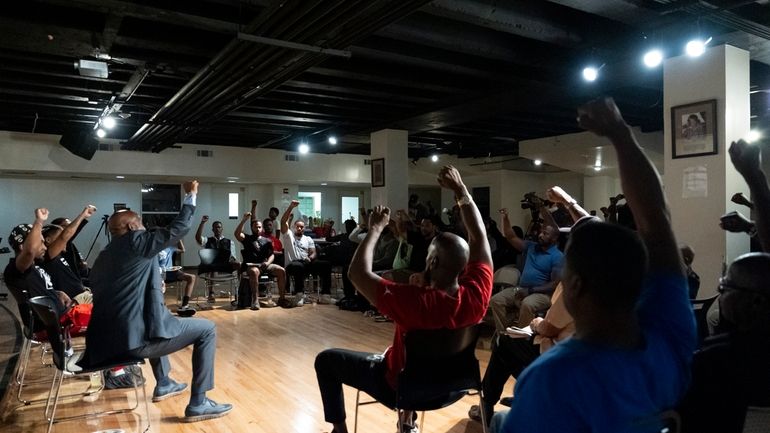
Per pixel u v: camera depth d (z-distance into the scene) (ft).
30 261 11.88
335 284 31.83
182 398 12.12
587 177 39.81
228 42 15.17
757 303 3.65
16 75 19.11
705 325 8.26
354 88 20.81
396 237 22.34
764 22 13.50
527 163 41.14
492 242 22.02
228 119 27.22
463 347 7.22
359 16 12.13
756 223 4.56
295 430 10.36
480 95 21.45
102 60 17.01
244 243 24.67
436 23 14.99
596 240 2.94
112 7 12.41
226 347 16.84
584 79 18.92
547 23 14.62
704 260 14.62
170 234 9.66
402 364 6.97
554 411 2.77
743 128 14.79
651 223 3.28
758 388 3.56
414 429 9.46
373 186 28.27
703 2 12.55
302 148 32.22
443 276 6.99
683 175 15.16
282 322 20.71
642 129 27.86
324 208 45.27
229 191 41.16
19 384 12.67
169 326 10.06
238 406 11.65
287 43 13.51
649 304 3.16
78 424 10.59
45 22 13.76
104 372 12.91
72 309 11.79
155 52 17.01
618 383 2.79
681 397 3.16
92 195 35.32
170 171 33.09
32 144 29.43
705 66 14.76
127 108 24.43
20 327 19.67
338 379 7.89
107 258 9.54
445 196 46.68
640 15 13.55
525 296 14.97
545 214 15.42
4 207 32.94
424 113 24.03
